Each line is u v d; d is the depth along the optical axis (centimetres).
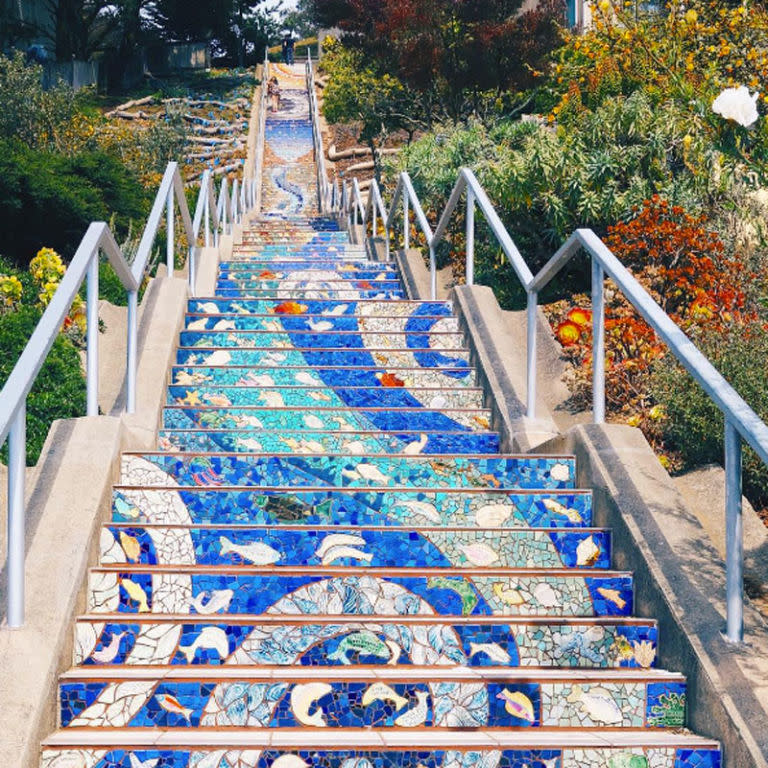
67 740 314
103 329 796
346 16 2461
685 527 410
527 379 565
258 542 418
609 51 1175
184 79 4144
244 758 312
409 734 330
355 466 497
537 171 982
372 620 372
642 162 959
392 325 728
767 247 800
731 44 996
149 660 363
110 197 1352
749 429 322
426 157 1363
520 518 459
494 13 2198
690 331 649
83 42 3919
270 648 367
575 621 376
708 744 318
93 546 399
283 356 673
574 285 1028
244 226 1806
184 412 586
